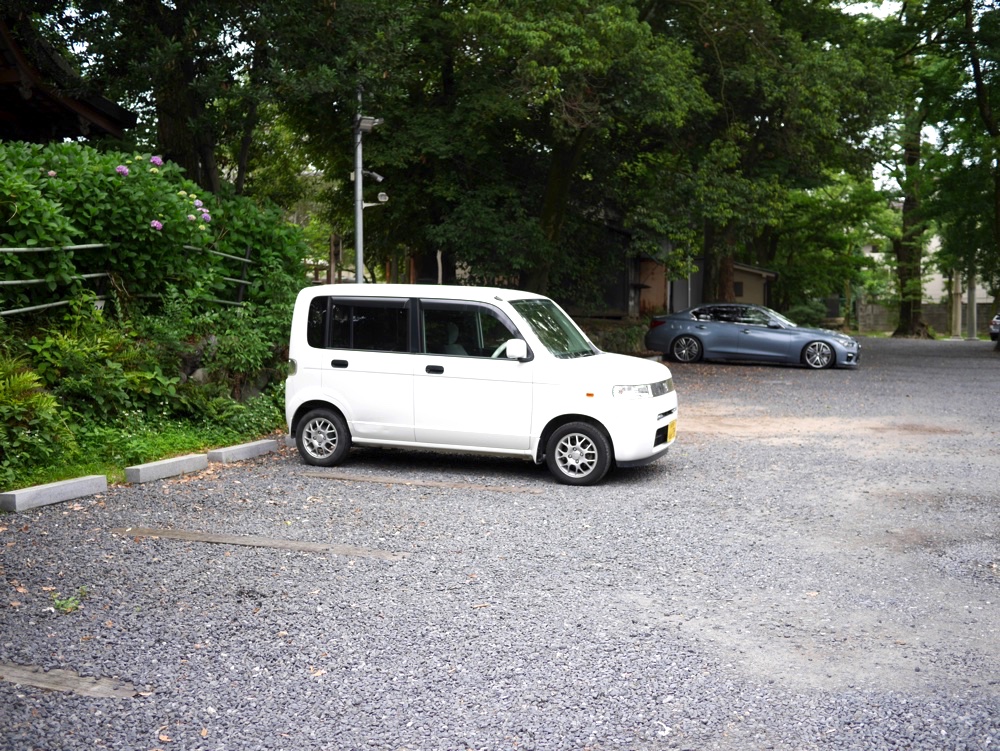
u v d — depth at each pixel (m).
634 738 3.98
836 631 5.25
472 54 20.98
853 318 62.16
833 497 8.69
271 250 13.62
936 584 6.10
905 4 33.22
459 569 6.35
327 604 5.61
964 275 48.91
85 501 8.13
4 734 3.93
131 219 10.95
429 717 4.14
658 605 5.66
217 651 4.87
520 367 9.46
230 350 11.81
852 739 3.98
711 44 23.06
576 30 17.50
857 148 25.55
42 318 10.35
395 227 25.11
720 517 7.89
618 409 9.14
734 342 23.70
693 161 24.53
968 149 30.94
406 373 9.81
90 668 4.63
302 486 9.02
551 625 5.30
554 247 23.02
